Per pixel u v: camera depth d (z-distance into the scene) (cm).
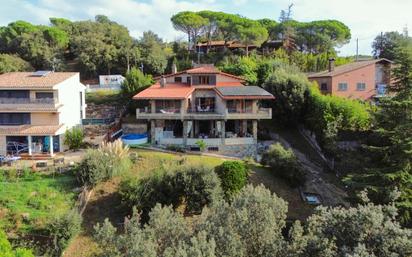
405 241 1388
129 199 3180
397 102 3159
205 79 4862
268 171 3888
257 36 8081
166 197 3244
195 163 3603
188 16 8550
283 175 3747
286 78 5125
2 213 3052
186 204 3256
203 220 1692
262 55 7850
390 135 3195
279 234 1681
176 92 4544
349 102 4491
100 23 9675
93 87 6969
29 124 4428
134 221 1692
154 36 9569
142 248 1409
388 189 2930
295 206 3459
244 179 3494
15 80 4588
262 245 1587
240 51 8319
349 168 3891
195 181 3244
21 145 4291
